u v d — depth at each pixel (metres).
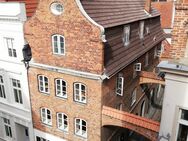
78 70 15.24
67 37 14.78
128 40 18.70
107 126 17.14
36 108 18.73
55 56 15.87
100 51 13.91
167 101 10.05
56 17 14.64
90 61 14.55
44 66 16.42
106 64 14.87
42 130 19.28
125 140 22.59
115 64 15.82
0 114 21.86
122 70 17.72
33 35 16.17
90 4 14.88
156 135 14.21
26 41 16.89
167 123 10.45
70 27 14.39
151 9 25.44
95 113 15.80
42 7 14.91
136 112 23.83
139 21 20.50
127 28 18.08
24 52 16.83
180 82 9.39
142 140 23.25
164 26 36.69
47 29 15.38
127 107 20.83
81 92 15.95
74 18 14.02
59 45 15.42
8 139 22.61
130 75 19.84
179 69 8.91
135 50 19.58
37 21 15.52
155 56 27.66
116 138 19.97
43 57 16.48
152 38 25.00
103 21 14.95
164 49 31.38
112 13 16.78
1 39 18.19
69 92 16.30
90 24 13.60
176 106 9.88
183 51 9.48
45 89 17.59
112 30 15.67
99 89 14.84
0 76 20.05
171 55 9.80
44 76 17.06
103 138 17.03
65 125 18.12
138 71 21.31
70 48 14.98
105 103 15.97
